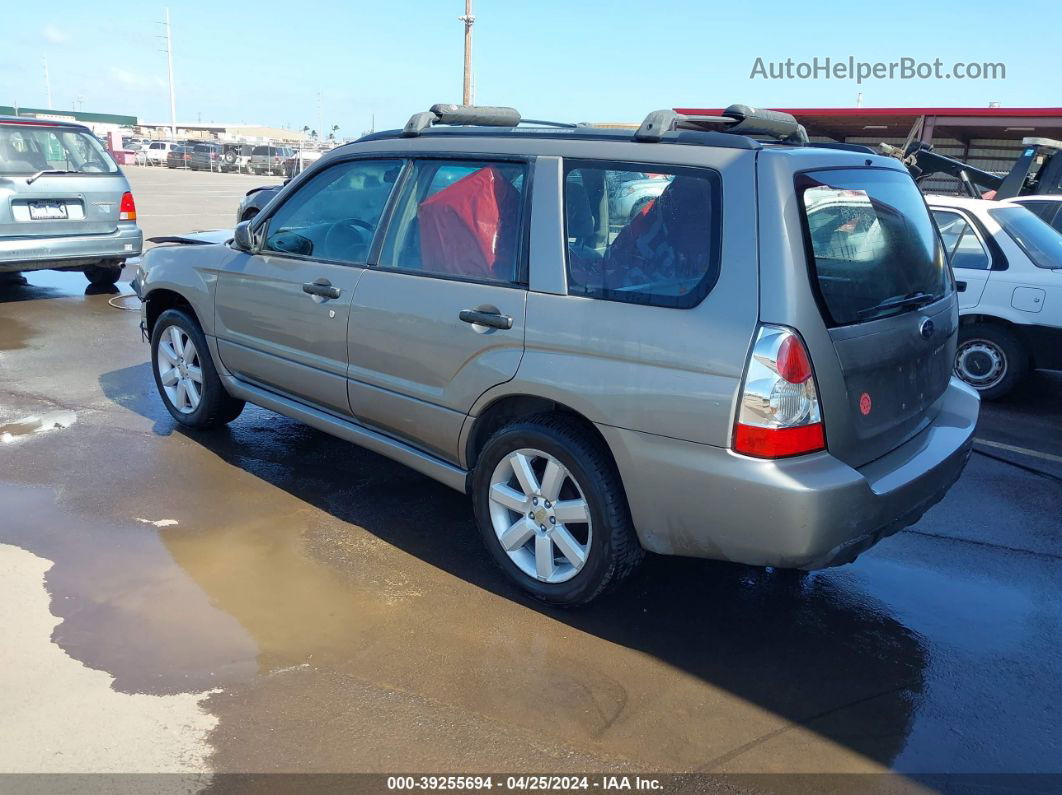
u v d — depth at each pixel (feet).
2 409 18.62
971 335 22.50
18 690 9.29
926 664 10.55
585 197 10.69
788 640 10.96
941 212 23.00
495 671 10.00
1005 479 16.93
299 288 13.82
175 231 50.08
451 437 11.99
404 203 12.70
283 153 175.94
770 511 9.18
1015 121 57.88
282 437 17.49
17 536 12.76
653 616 11.40
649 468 9.86
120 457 16.05
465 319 11.32
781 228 9.28
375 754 8.57
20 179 28.19
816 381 9.27
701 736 9.05
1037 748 9.08
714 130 11.99
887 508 9.95
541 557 11.24
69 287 34.42
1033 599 12.25
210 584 11.64
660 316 9.75
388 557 12.67
